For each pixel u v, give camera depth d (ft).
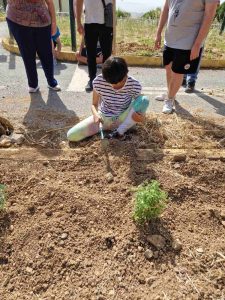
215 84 19.25
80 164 11.07
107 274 7.79
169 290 7.43
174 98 15.35
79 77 19.79
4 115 14.66
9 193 9.93
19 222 9.03
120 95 11.82
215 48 24.88
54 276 7.80
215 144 12.27
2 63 22.25
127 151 11.50
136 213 8.65
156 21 33.22
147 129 12.94
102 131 12.36
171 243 8.44
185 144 12.21
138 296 7.32
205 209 9.48
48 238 8.53
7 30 32.58
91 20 15.53
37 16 14.89
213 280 7.70
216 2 12.35
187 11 12.80
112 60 10.48
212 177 10.60
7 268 8.03
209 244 8.53
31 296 7.47
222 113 15.30
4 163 11.13
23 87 18.11
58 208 9.35
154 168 10.81
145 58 22.13
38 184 10.19
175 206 9.59
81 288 7.55
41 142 12.39
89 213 9.18
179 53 13.48
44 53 16.28
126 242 8.38
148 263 8.04
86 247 8.36
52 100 16.49
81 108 15.62
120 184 10.17
